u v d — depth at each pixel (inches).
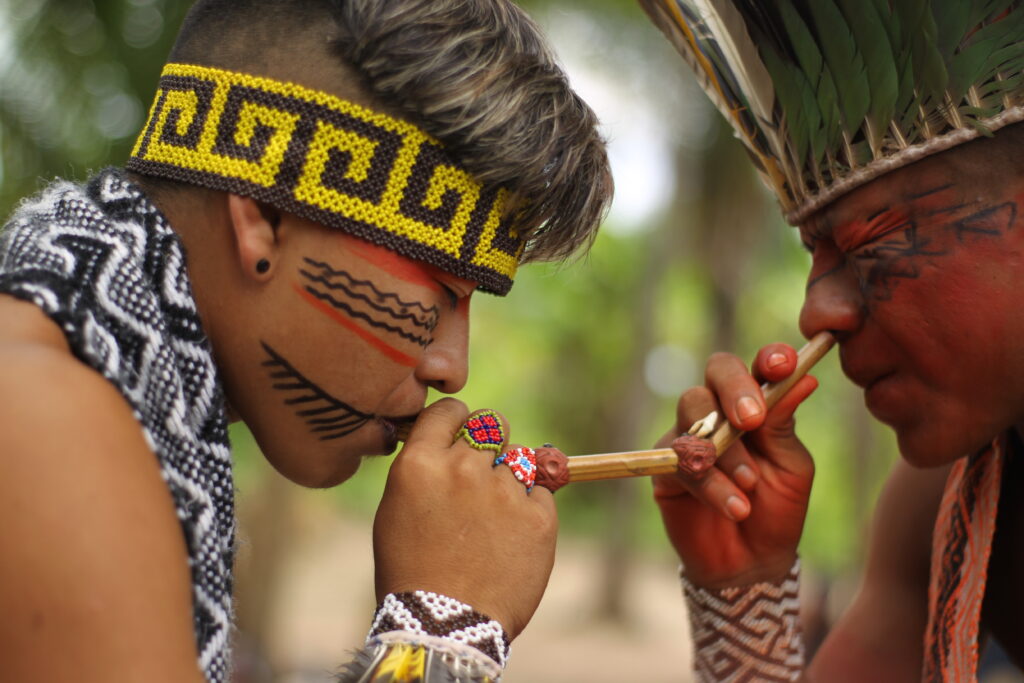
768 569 58.9
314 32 41.1
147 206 39.3
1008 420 48.4
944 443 49.3
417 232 42.1
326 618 425.4
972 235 46.0
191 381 38.1
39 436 30.0
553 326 655.1
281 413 43.2
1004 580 56.9
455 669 39.2
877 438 418.6
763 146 55.5
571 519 776.3
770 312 506.3
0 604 28.7
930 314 47.3
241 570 241.6
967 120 45.3
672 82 267.9
